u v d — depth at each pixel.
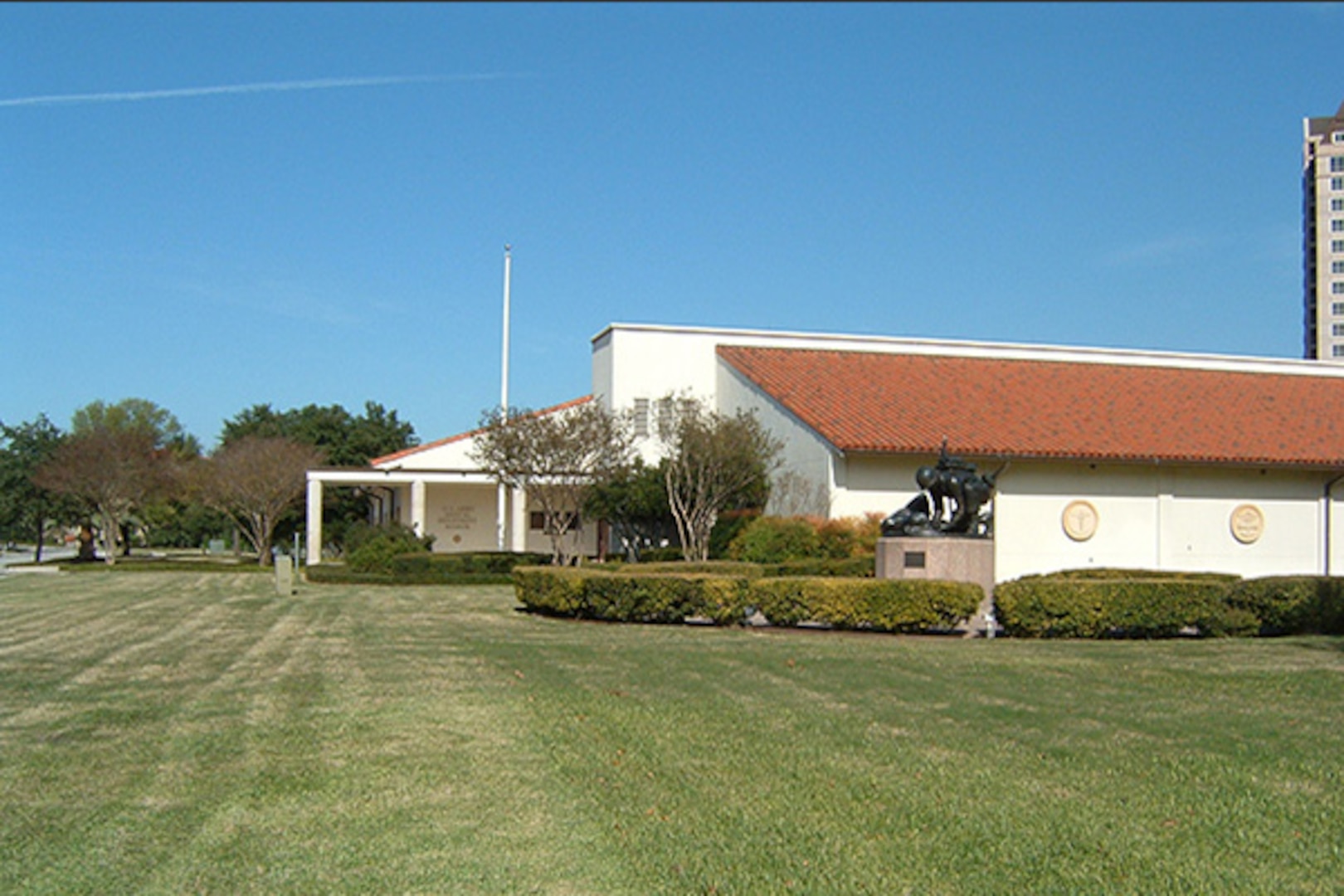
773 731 10.52
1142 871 6.69
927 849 7.07
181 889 6.37
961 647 17.44
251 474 49.00
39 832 7.43
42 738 10.23
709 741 10.08
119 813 7.86
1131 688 13.30
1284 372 42.12
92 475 47.53
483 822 7.60
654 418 38.59
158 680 13.68
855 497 29.81
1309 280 106.06
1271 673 14.69
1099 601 19.09
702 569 23.83
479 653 16.19
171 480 50.59
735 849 7.03
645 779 8.72
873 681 13.59
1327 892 6.36
